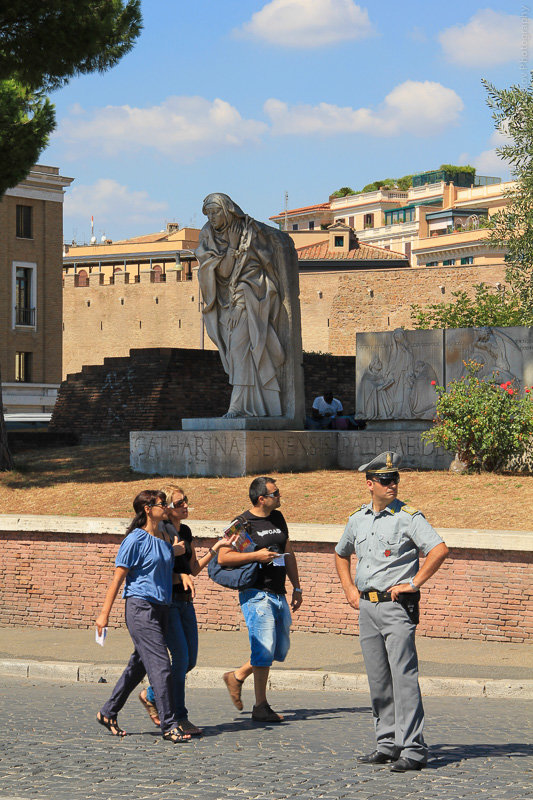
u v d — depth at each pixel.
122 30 23.88
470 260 93.81
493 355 21.92
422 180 129.25
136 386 29.70
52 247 70.44
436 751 7.96
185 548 9.18
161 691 8.46
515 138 26.58
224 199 22.20
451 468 20.70
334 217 135.12
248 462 21.05
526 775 7.12
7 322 68.31
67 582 16.55
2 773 7.19
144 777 7.08
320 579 14.91
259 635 9.29
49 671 12.87
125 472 22.55
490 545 13.79
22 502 20.59
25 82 23.27
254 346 22.36
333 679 11.84
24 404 68.88
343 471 21.89
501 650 13.21
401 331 23.22
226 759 7.68
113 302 83.69
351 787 6.77
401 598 7.43
